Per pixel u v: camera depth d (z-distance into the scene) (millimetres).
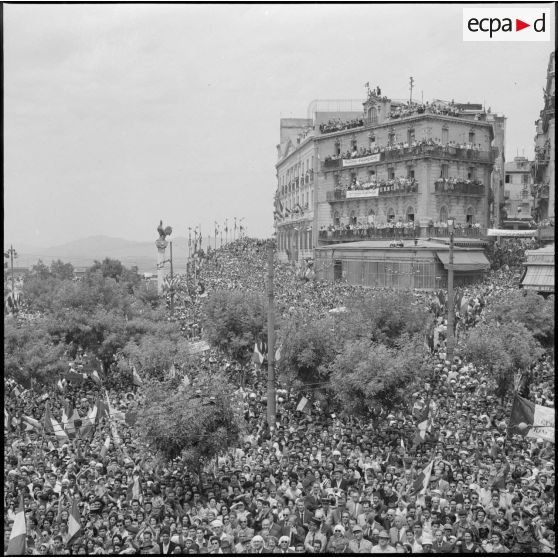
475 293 60500
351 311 39844
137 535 16922
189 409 21531
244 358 41781
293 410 32031
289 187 116312
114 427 26781
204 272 98500
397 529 16641
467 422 26641
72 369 42625
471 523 16766
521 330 33875
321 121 104875
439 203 81625
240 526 17172
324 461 22734
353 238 87875
